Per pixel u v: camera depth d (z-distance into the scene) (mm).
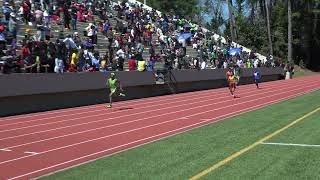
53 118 20297
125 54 33969
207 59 45812
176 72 36156
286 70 62219
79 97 26500
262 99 29391
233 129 15891
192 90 39125
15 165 10766
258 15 86000
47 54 24875
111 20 39469
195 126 17172
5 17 25703
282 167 9961
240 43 74062
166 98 31562
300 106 23891
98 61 29203
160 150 12164
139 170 9891
